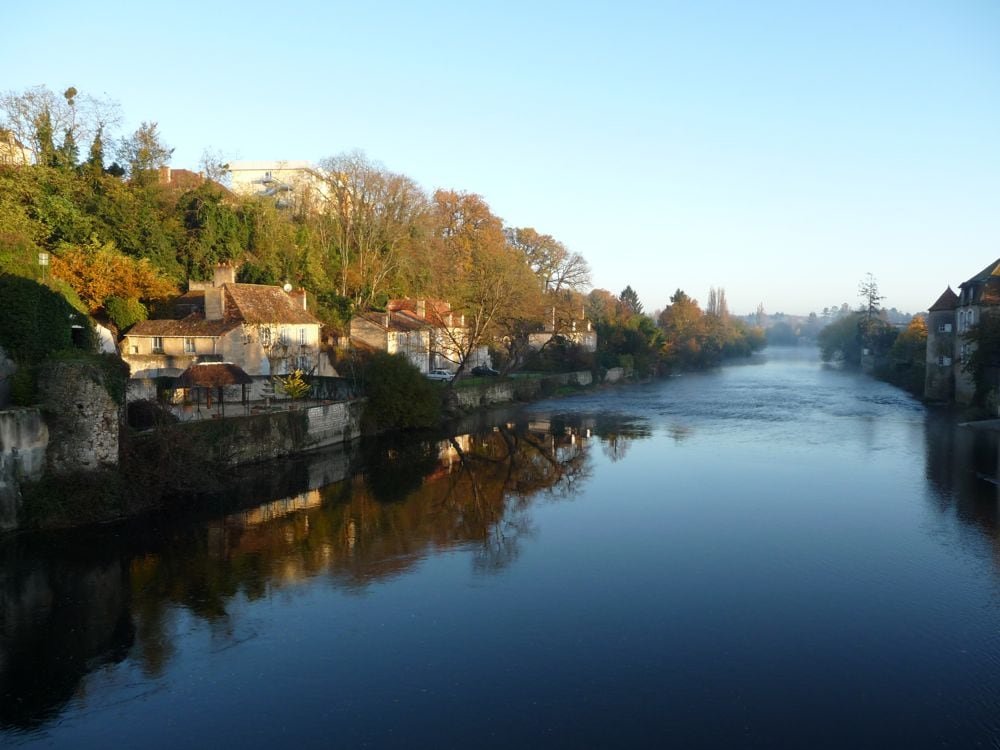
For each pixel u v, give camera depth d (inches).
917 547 965.8
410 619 751.1
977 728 551.2
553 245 3531.0
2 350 1120.2
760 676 630.5
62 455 1046.4
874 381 3823.8
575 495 1282.0
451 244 3344.0
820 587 832.3
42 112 2100.1
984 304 2236.7
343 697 599.2
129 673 641.6
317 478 1402.6
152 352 1926.7
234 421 1396.4
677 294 5098.4
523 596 811.4
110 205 2127.2
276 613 765.3
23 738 547.5
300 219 2982.3
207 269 2342.5
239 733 550.3
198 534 1029.8
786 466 1499.8
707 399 2886.3
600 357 3624.5
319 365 2231.8
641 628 727.7
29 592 819.4
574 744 531.5
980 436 1827.0
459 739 538.3
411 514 1154.7
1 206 1753.2
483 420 2271.2
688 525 1082.7
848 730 549.0
